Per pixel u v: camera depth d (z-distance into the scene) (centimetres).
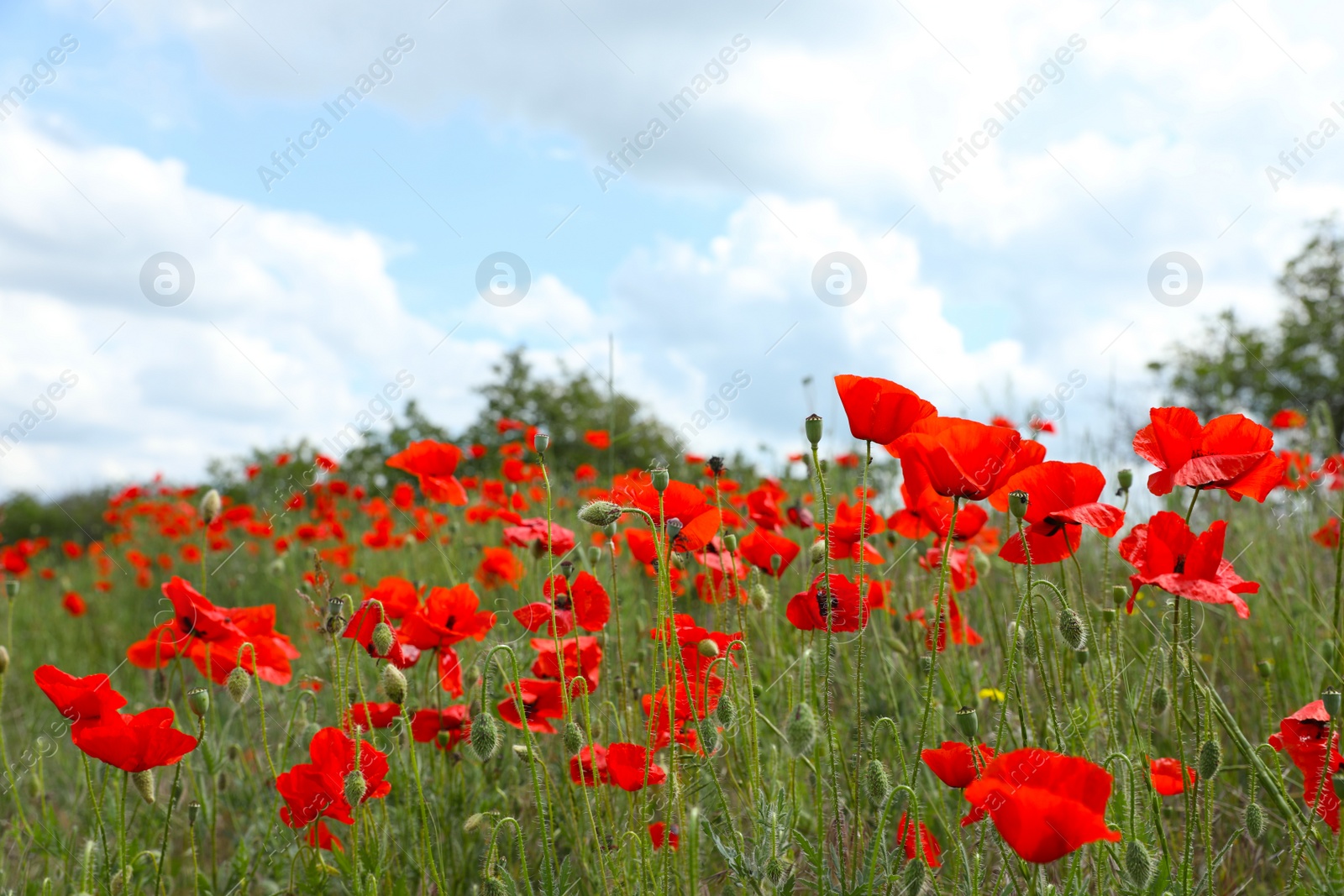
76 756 401
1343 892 184
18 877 258
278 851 272
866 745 227
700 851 231
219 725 387
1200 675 235
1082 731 232
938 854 229
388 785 226
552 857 198
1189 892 184
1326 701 184
